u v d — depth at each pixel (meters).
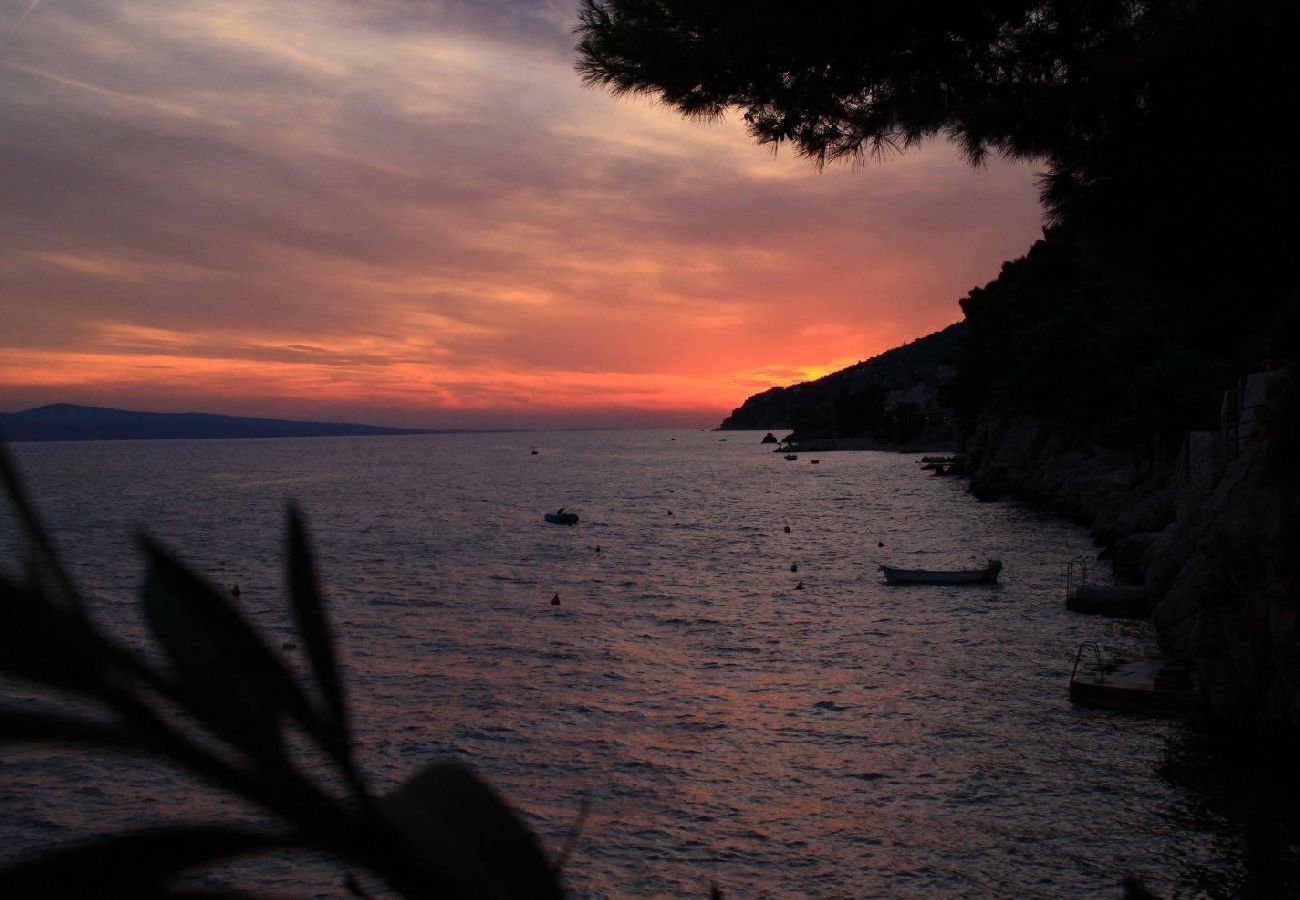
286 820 0.40
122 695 0.38
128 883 0.36
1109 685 32.25
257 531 92.06
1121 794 24.62
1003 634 45.06
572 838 0.49
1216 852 21.16
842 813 24.25
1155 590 32.97
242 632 0.42
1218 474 31.80
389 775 27.03
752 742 29.98
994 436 131.25
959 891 20.23
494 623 49.16
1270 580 23.25
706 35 5.58
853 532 89.94
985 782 25.97
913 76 5.62
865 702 34.19
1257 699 25.33
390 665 39.81
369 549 79.81
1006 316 118.94
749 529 93.88
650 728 31.42
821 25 5.32
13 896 0.35
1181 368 58.00
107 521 100.69
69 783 24.34
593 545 82.56
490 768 27.52
